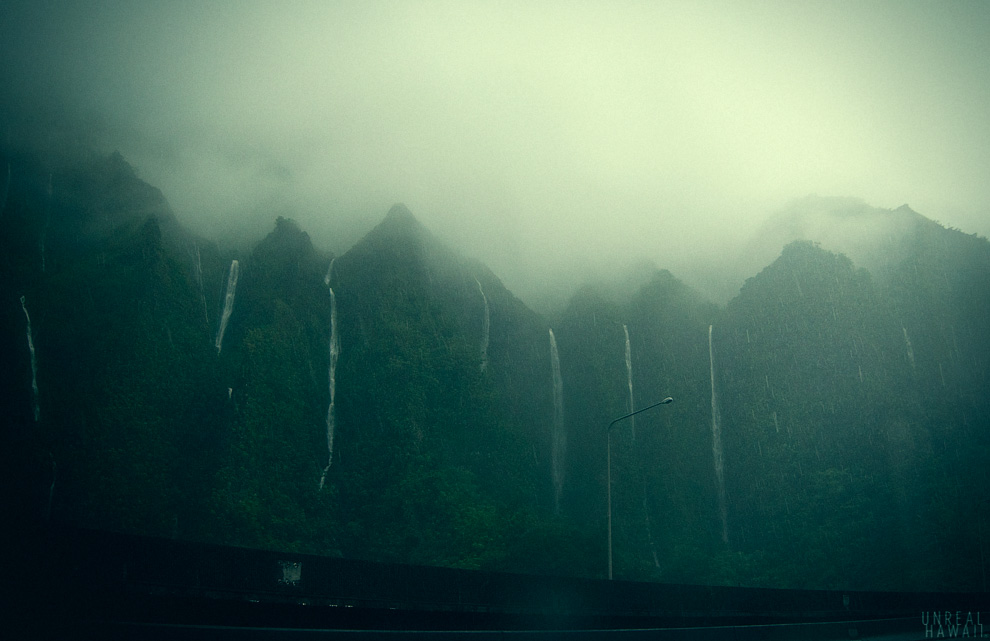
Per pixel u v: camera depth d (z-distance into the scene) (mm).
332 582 18641
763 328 106938
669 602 25984
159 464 77812
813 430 94125
